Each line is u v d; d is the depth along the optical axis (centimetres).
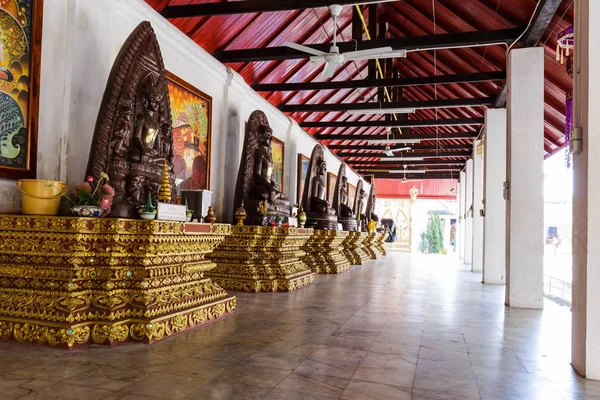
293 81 1253
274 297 718
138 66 524
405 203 2920
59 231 407
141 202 512
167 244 455
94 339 405
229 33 917
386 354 412
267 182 871
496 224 1081
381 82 1052
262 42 1010
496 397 316
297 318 559
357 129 1969
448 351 432
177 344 420
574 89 416
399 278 1097
